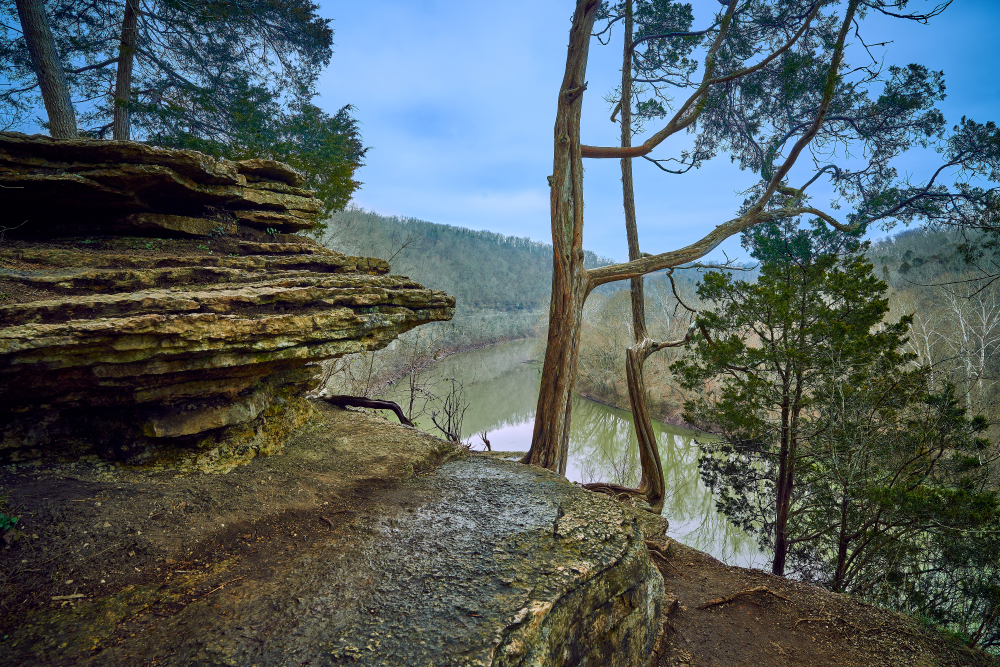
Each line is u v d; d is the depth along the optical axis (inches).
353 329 193.5
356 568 123.0
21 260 177.5
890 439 330.3
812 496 381.1
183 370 150.3
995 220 390.0
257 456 188.1
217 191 232.7
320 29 504.4
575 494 176.1
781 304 343.0
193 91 445.4
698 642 196.7
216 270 197.6
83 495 135.7
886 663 207.3
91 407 158.9
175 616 102.1
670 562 282.0
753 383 370.6
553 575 122.1
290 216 275.1
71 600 103.7
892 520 307.9
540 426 320.2
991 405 655.8
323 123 521.0
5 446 145.7
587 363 1354.6
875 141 473.7
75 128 348.8
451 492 175.9
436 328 1360.7
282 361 179.3
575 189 320.2
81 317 140.1
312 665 89.4
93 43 426.0
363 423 245.9
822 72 439.8
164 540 126.6
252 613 103.8
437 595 112.1
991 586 277.1
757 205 405.7
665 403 1115.3
